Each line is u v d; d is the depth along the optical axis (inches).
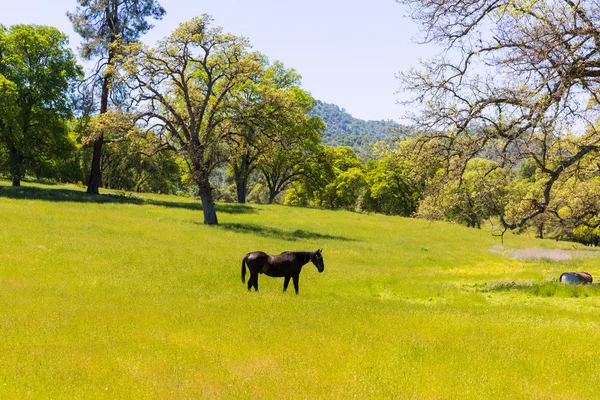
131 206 1749.5
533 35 601.3
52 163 1982.0
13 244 860.6
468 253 1622.8
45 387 280.1
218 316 470.0
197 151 1496.1
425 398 291.7
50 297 530.9
